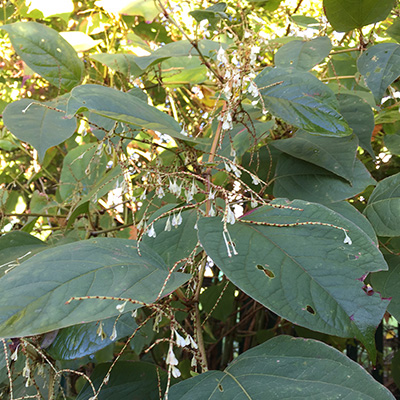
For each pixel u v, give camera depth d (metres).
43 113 0.40
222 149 0.41
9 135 0.65
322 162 0.38
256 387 0.24
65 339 0.32
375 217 0.38
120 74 0.60
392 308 0.33
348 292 0.25
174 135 0.29
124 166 0.33
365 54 0.39
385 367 0.75
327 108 0.33
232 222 0.27
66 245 0.28
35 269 0.24
